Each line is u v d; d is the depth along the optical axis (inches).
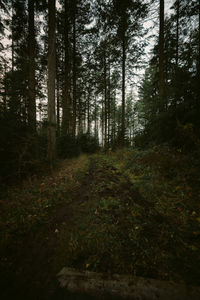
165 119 236.8
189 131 181.9
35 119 241.9
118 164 302.5
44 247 86.7
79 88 613.0
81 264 74.6
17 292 61.5
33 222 108.7
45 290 62.5
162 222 104.9
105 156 458.0
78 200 147.9
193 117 199.8
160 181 167.8
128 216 113.8
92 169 280.7
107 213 119.6
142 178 187.0
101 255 79.1
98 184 187.9
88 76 616.7
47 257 79.7
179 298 57.6
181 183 151.6
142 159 235.1
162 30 322.0
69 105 617.6
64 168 271.6
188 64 223.6
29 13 305.6
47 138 269.9
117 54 494.3
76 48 510.0
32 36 315.3
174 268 70.1
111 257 77.6
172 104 237.1
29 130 220.4
